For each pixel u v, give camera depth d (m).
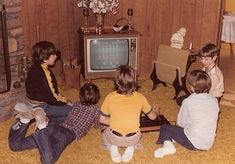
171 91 5.32
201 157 3.65
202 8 5.31
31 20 5.05
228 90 5.40
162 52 5.13
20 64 4.56
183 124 3.68
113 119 3.48
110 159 3.62
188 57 4.93
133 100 3.47
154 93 5.25
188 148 3.63
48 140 3.34
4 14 4.21
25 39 5.02
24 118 3.51
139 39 5.25
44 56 3.98
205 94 3.59
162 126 3.72
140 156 3.66
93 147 3.84
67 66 5.24
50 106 4.05
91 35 5.10
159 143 3.76
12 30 4.44
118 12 5.72
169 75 4.98
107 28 5.48
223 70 6.30
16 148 3.61
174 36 5.25
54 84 4.09
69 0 5.55
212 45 4.21
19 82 4.52
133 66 5.35
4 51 4.31
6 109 4.36
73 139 3.61
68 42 5.72
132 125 3.46
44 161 3.35
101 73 5.32
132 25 5.71
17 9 4.45
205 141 3.57
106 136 3.61
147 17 5.64
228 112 4.67
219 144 3.90
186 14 5.45
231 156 3.68
